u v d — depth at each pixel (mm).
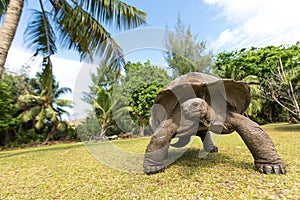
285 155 3324
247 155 3445
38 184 2648
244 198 1754
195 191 1985
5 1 5367
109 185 2355
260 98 15445
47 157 5277
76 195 2123
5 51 3469
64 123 16109
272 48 11359
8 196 2240
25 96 14273
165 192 2020
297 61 10086
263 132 2510
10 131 14625
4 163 4746
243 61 12969
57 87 16141
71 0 5562
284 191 1831
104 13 5570
